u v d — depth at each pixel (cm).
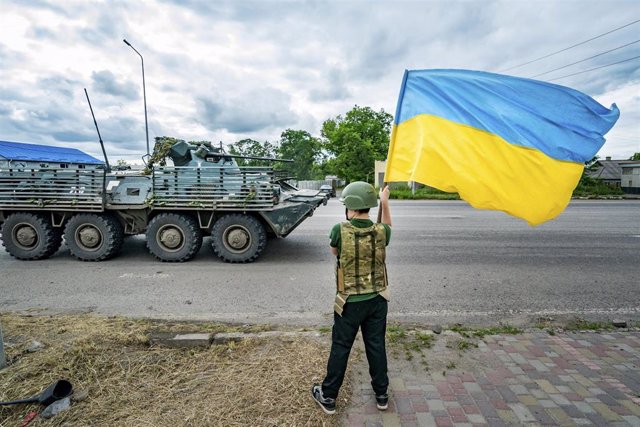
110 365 302
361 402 260
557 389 275
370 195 238
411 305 464
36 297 493
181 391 269
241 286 540
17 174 673
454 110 264
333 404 246
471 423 239
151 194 670
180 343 337
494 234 954
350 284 237
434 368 303
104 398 262
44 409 249
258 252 657
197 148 788
